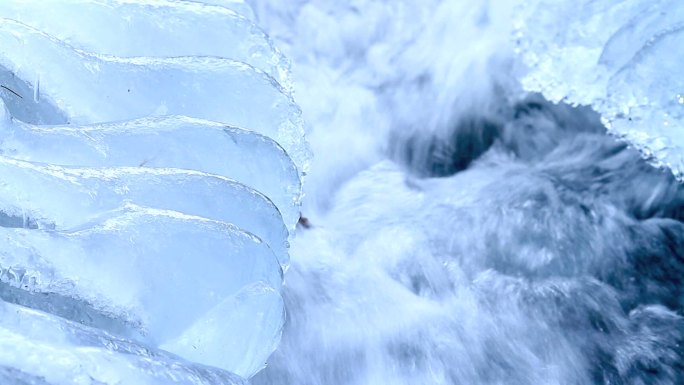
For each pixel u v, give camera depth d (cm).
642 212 538
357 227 546
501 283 489
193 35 408
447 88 660
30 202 290
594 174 570
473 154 634
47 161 316
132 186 310
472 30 657
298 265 493
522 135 623
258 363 305
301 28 733
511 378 437
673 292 487
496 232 526
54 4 384
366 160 636
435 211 556
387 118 660
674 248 514
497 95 639
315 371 439
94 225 288
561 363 444
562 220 533
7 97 341
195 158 341
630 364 440
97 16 391
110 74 363
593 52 544
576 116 606
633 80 497
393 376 438
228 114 378
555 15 565
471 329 459
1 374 218
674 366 438
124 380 236
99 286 276
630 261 504
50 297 270
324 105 674
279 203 363
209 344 291
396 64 688
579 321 467
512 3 654
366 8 707
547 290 483
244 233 307
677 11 520
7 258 262
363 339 451
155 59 376
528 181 577
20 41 343
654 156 504
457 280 491
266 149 357
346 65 707
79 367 230
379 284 484
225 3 465
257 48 421
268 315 303
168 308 285
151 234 290
